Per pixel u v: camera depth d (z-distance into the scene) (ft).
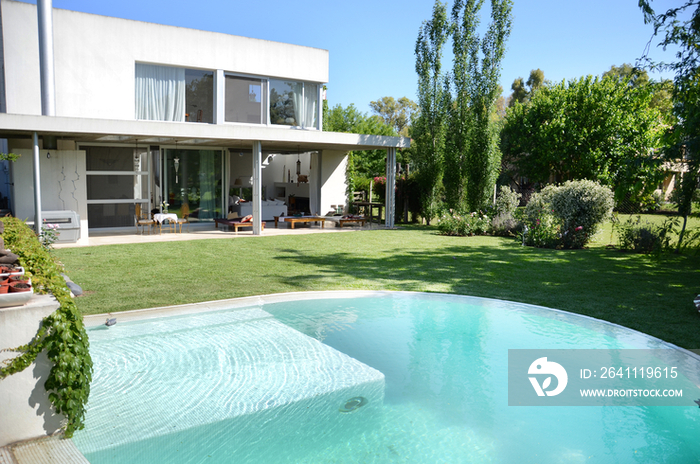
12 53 42.34
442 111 62.13
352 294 25.94
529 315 23.16
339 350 19.13
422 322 22.41
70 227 39.45
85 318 20.57
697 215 29.04
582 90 74.59
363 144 53.83
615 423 13.79
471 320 22.70
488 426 13.57
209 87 52.54
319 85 59.82
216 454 11.71
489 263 35.35
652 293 26.40
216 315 22.63
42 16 39.75
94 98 45.96
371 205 64.03
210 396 14.98
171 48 49.32
